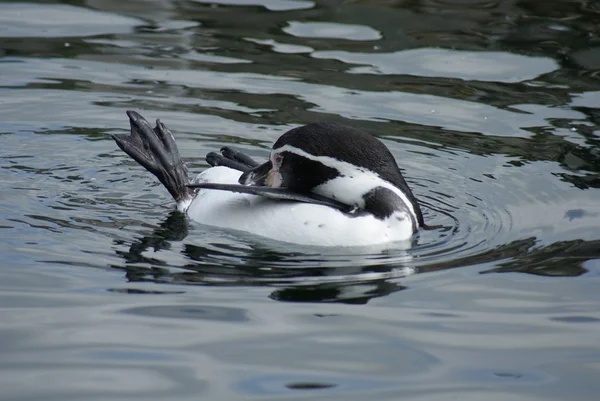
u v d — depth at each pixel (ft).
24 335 25.05
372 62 54.44
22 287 28.27
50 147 43.19
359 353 24.59
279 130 45.42
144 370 23.32
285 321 26.45
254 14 62.23
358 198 33.35
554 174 40.81
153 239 33.17
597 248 32.60
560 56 55.52
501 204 37.73
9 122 45.57
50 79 50.98
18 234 33.01
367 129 45.62
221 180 36.63
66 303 27.22
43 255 31.07
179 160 37.55
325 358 24.23
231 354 24.32
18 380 22.70
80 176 40.22
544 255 32.07
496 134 45.55
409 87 51.11
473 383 23.07
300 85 51.06
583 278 29.89
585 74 53.01
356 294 28.63
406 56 55.47
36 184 38.81
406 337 25.58
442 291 28.94
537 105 49.08
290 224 33.19
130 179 40.42
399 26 60.23
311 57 55.01
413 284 29.50
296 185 34.01
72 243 32.37
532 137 45.21
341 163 33.14
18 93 48.98
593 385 23.06
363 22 60.85
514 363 24.18
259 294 28.43
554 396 22.52
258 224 33.73
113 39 57.06
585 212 36.45
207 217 35.04
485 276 30.19
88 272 29.76
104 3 63.57
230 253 31.94
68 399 21.88
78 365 23.50
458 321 26.68
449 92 50.65
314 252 32.22
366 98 49.57
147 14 61.77
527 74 53.06
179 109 47.60
